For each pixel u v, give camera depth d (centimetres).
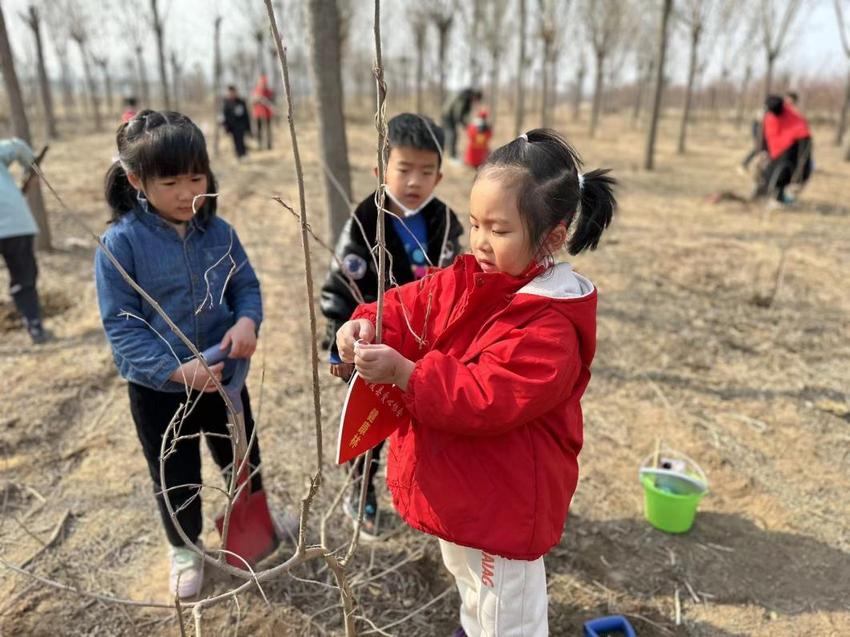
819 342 418
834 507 266
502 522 142
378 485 270
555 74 1833
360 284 213
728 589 225
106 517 252
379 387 140
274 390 342
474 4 1673
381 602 214
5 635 197
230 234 198
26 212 387
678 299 489
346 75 2833
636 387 359
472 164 1041
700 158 1305
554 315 134
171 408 191
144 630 201
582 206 146
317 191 855
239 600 211
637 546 243
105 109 2841
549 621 210
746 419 328
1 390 339
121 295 177
